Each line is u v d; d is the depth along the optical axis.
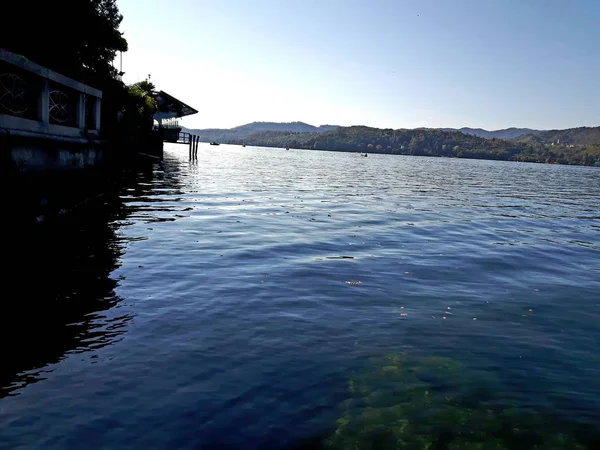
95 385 4.38
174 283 7.57
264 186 27.44
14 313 6.05
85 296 6.80
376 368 4.96
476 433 3.94
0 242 8.55
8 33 20.25
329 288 7.66
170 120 62.84
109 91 30.12
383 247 11.06
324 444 3.69
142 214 14.38
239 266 8.79
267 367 4.86
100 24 29.88
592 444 3.85
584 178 70.06
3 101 11.36
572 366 5.21
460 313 6.77
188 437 3.67
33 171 12.17
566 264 10.21
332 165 72.88
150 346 5.24
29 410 3.94
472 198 25.66
